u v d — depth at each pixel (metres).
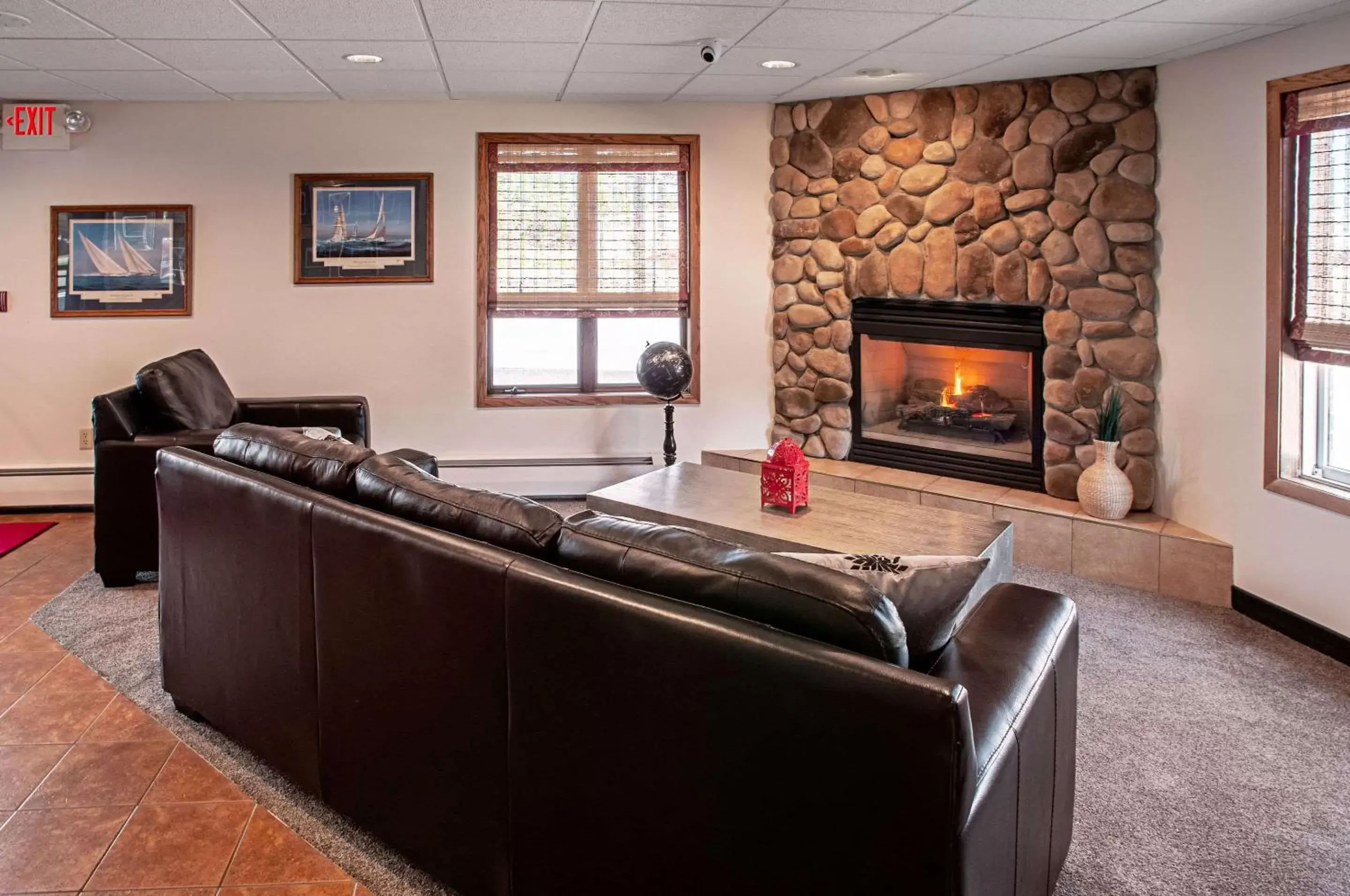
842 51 3.77
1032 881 1.70
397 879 2.06
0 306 5.01
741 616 1.55
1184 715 2.84
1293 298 3.43
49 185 4.96
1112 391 4.13
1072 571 4.14
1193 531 3.91
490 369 5.32
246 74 4.21
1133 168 4.04
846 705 1.35
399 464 2.22
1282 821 2.29
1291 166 3.39
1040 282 4.31
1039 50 3.71
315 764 2.26
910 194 4.68
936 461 4.83
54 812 2.30
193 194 5.02
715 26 3.39
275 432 2.55
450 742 1.90
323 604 2.15
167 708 2.85
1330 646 3.27
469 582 1.81
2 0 3.07
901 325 4.84
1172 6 3.06
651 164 5.14
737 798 1.48
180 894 2.00
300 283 5.11
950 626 1.76
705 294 5.25
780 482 3.38
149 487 3.84
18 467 5.12
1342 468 3.38
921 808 1.29
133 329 5.08
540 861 1.79
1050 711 1.76
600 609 1.62
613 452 5.36
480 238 5.13
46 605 3.71
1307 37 3.28
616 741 1.62
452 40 3.61
